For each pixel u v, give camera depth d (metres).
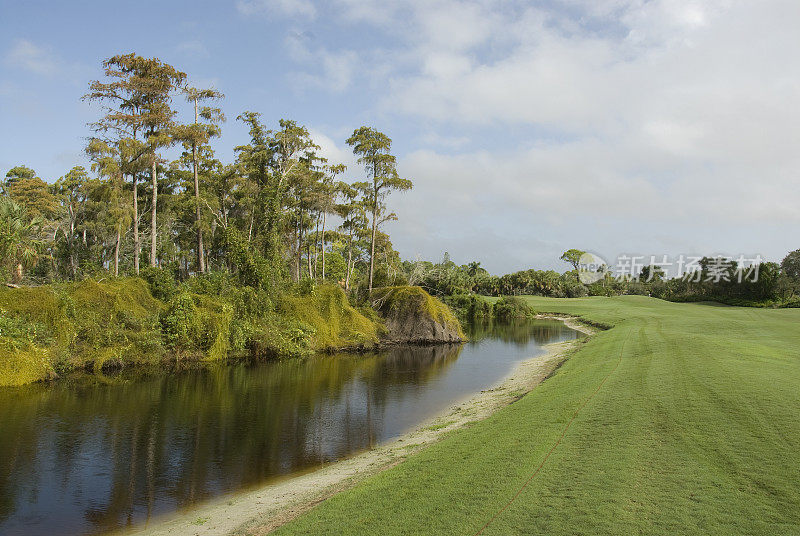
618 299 82.44
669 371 16.80
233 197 50.88
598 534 5.99
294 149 46.31
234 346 28.05
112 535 8.55
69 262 46.16
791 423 9.80
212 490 10.55
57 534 8.63
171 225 49.44
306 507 8.80
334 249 79.06
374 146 42.91
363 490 8.78
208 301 28.62
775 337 27.30
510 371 26.03
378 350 35.41
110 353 23.62
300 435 14.61
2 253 26.98
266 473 11.56
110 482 10.97
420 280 68.38
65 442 13.64
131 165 33.03
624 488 7.33
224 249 44.38
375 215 44.38
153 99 33.88
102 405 17.66
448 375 24.94
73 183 51.06
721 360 17.89
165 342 25.98
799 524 5.96
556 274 111.31
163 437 14.25
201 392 20.09
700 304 69.56
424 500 7.71
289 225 47.88
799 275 71.69
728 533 5.86
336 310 35.59
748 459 8.16
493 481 8.15
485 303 69.19
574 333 47.03
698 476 7.61
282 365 27.55
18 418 15.86
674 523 6.16
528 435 10.95
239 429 15.13
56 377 21.73
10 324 20.64
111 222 35.31
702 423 10.34
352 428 15.38
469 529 6.43
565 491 7.39
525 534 6.15
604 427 10.86
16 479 11.12
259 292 31.44
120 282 27.09
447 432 13.88
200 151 39.31
